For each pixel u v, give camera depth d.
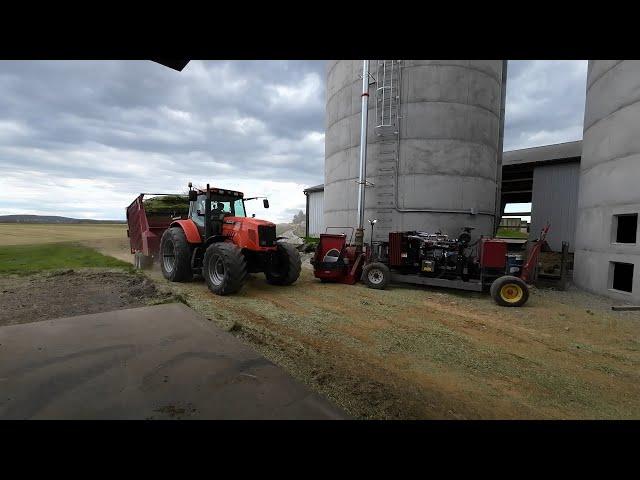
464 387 2.89
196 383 2.37
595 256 7.07
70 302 4.82
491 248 6.49
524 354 3.73
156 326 3.52
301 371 2.95
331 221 12.23
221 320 4.35
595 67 7.21
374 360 3.37
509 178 15.10
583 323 4.94
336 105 11.88
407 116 9.95
